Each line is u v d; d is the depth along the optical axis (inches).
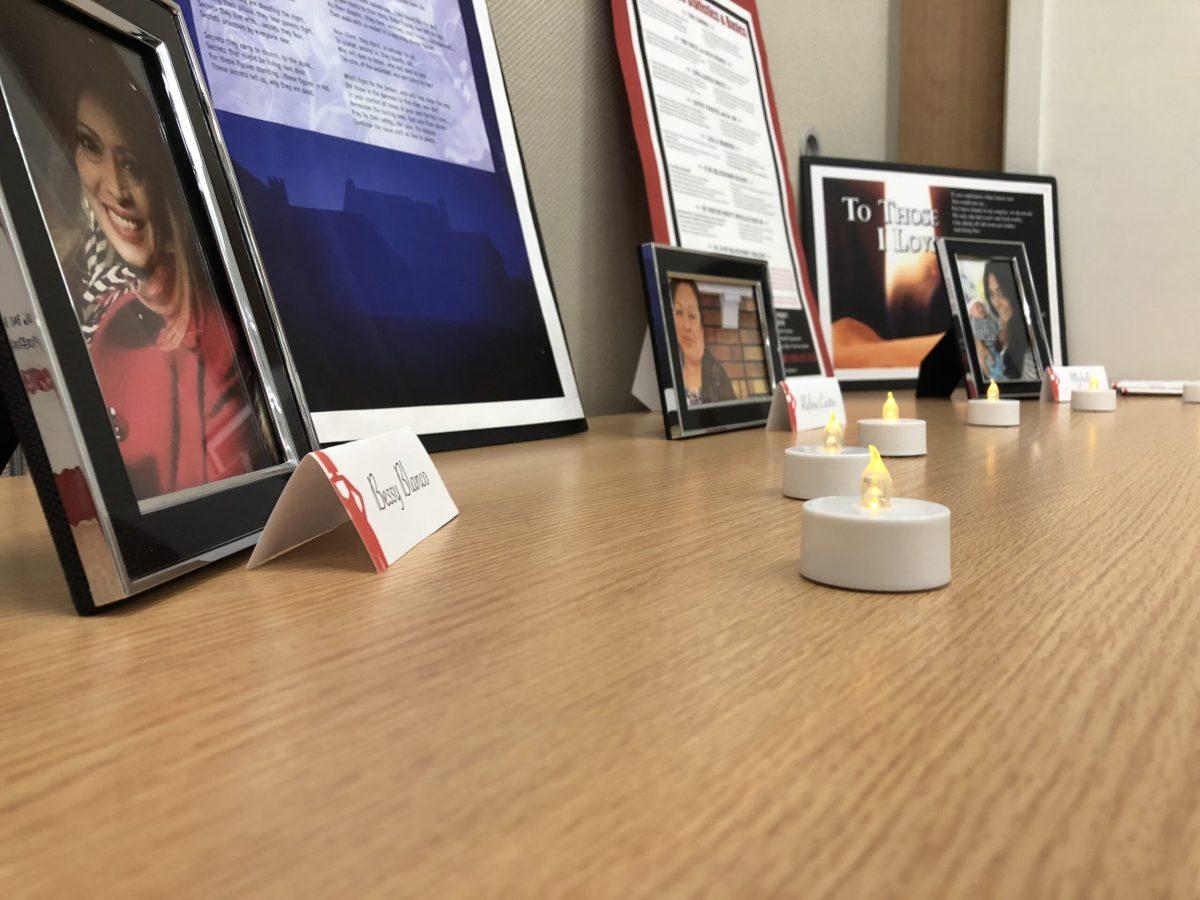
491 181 53.2
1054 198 111.2
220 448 21.0
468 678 13.2
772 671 13.4
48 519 16.3
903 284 103.3
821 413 58.2
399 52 48.8
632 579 19.3
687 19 75.4
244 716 11.8
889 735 10.9
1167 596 17.7
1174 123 106.0
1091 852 8.1
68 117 18.7
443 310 47.9
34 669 13.8
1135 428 55.9
